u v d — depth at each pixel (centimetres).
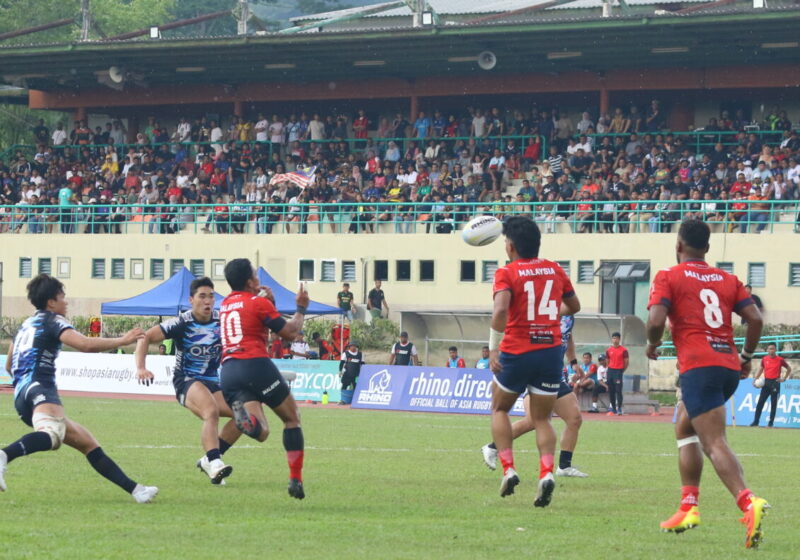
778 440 4975
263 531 2006
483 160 10294
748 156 9519
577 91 10900
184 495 2516
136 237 10262
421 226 9800
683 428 2069
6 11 16538
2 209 11231
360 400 7169
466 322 7931
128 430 4525
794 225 8662
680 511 2058
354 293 9631
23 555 1725
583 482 3006
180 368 2808
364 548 1850
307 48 10562
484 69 10844
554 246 9031
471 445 4216
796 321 8350
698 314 2039
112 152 11712
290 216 10219
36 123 16075
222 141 11669
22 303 10619
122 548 1802
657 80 10619
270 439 4241
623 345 7194
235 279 2502
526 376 2358
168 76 11869
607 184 9494
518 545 1911
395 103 11869
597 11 10906
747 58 10200
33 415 2255
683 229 2095
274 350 8019
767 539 2038
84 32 11594
